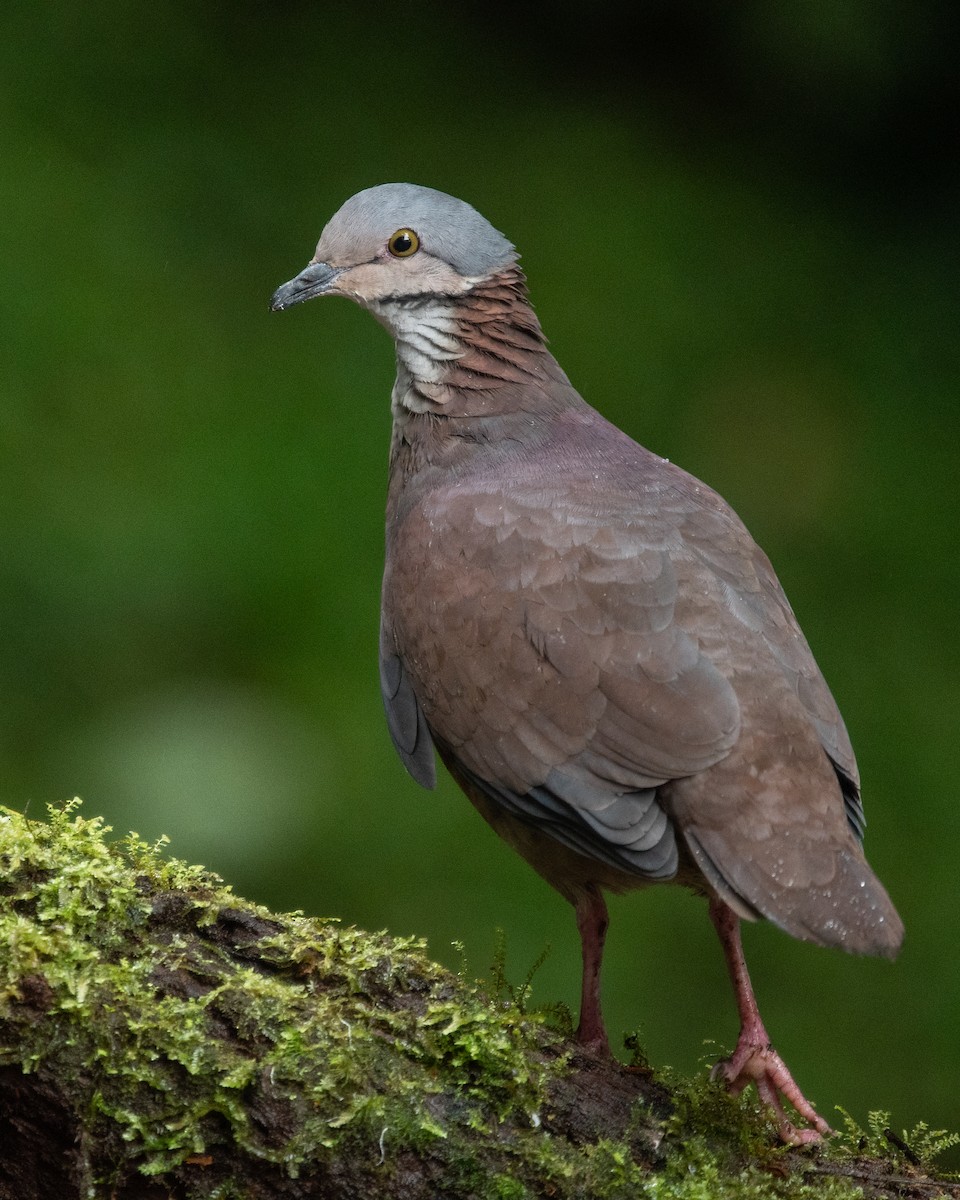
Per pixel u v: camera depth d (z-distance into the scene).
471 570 7.08
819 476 14.16
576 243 15.32
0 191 14.98
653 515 7.14
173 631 12.73
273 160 15.62
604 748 6.55
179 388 14.11
